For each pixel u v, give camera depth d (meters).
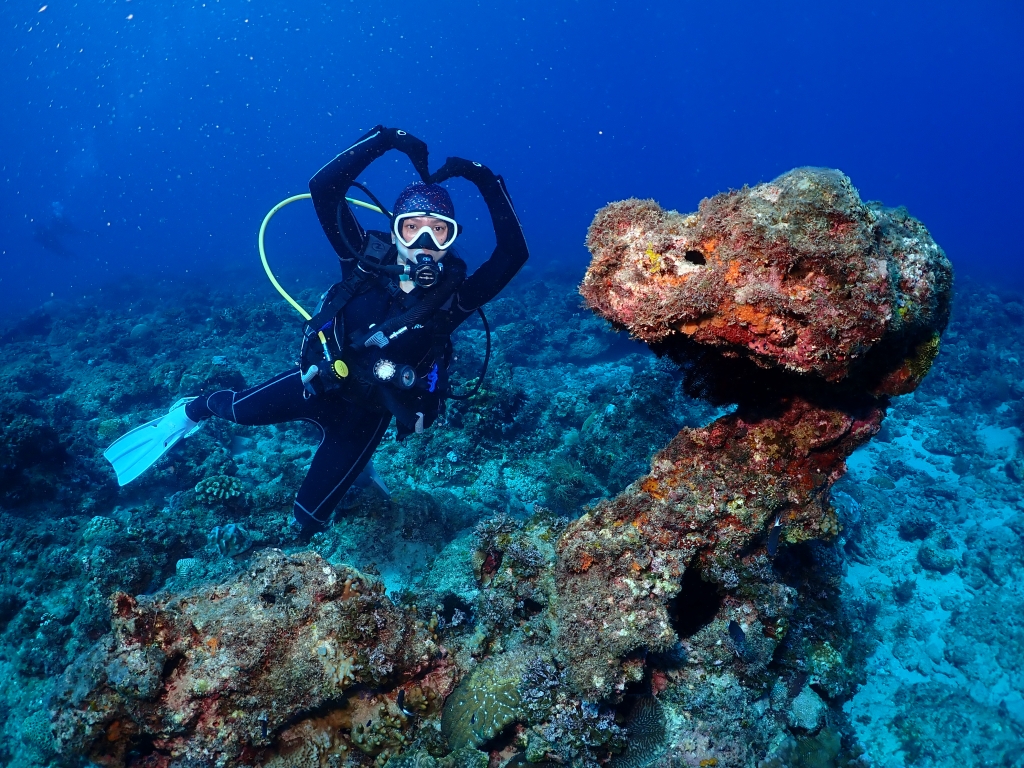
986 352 13.04
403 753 2.87
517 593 3.39
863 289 2.10
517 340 13.09
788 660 3.55
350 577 3.03
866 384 2.88
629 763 2.85
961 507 7.61
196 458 7.73
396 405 4.51
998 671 5.07
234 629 2.79
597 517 3.07
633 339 2.56
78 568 5.45
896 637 5.51
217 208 69.12
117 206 71.62
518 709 2.86
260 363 12.62
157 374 10.54
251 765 2.77
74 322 18.75
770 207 2.17
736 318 2.22
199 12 60.69
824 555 4.14
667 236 2.34
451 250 4.76
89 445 8.52
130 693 2.52
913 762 4.34
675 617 3.22
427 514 5.66
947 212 67.06
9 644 5.00
